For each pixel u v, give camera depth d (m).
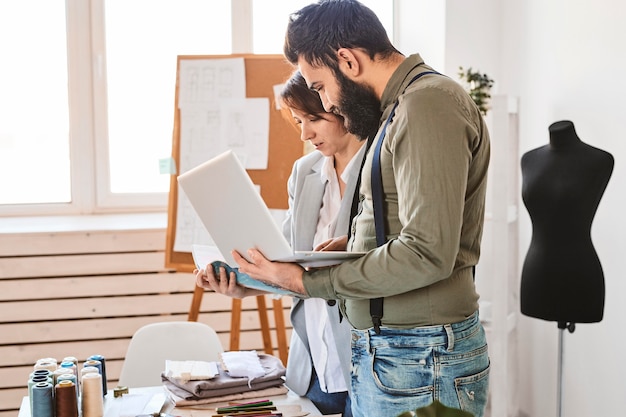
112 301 3.86
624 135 2.83
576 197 2.62
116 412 2.07
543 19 3.39
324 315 2.15
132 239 3.85
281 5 4.49
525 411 3.58
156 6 4.38
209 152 3.58
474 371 1.59
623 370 2.85
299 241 2.26
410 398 1.56
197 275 1.88
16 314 3.78
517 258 3.46
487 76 3.64
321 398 2.16
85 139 4.36
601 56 2.95
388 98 1.61
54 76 4.35
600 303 2.65
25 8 4.30
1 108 4.30
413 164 1.46
